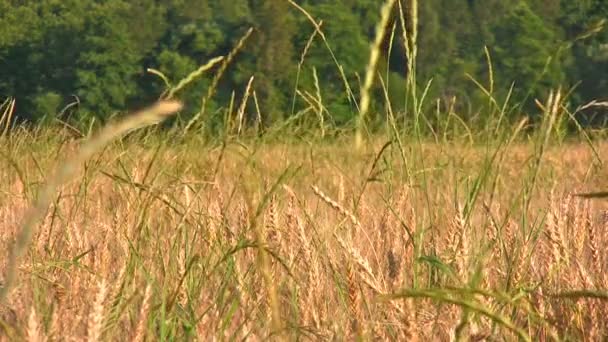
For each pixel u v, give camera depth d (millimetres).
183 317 11883
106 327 10250
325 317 11641
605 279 12281
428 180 20266
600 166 21062
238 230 14836
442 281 12797
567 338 11109
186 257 14188
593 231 12875
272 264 13289
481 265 10742
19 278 12852
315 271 11969
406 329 9828
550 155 29391
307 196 22719
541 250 14094
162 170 16422
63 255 14992
